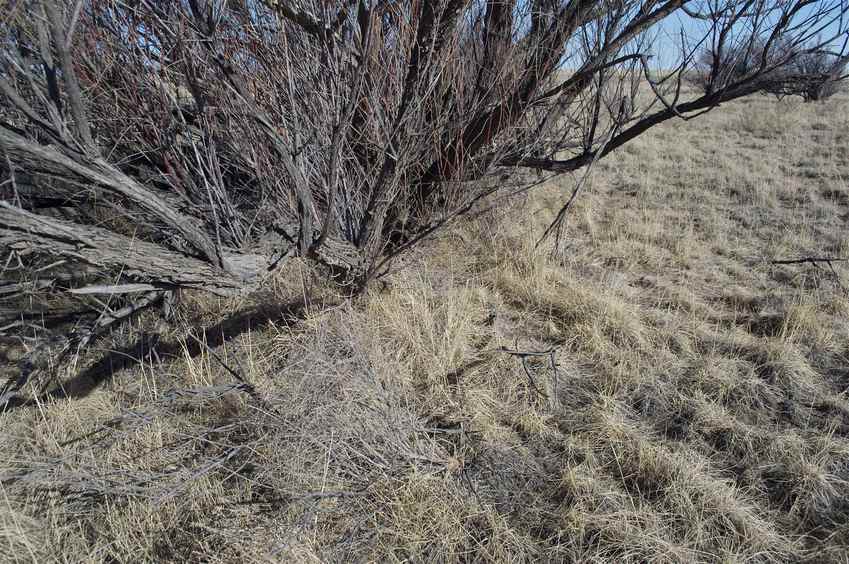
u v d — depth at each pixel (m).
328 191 2.53
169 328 3.49
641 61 2.75
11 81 2.04
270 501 2.26
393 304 3.46
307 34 2.56
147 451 2.52
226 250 2.48
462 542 2.16
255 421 2.51
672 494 2.33
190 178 2.79
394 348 3.20
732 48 2.89
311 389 2.63
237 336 3.39
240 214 2.85
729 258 4.71
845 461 2.52
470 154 3.35
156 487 2.27
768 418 2.82
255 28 2.49
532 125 3.51
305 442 2.38
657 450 2.55
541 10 2.84
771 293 4.00
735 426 2.72
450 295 3.59
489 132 3.18
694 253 4.74
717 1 2.75
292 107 2.44
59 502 2.25
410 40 2.60
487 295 3.91
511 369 3.12
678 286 4.16
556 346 3.40
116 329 3.44
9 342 3.37
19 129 2.08
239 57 2.51
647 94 9.04
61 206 3.19
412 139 2.81
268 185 2.92
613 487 2.43
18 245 1.75
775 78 2.78
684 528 2.22
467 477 2.41
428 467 2.41
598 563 2.08
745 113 10.69
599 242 4.94
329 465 2.36
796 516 2.30
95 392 3.01
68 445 2.59
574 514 2.25
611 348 3.33
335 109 2.52
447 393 2.93
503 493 2.41
